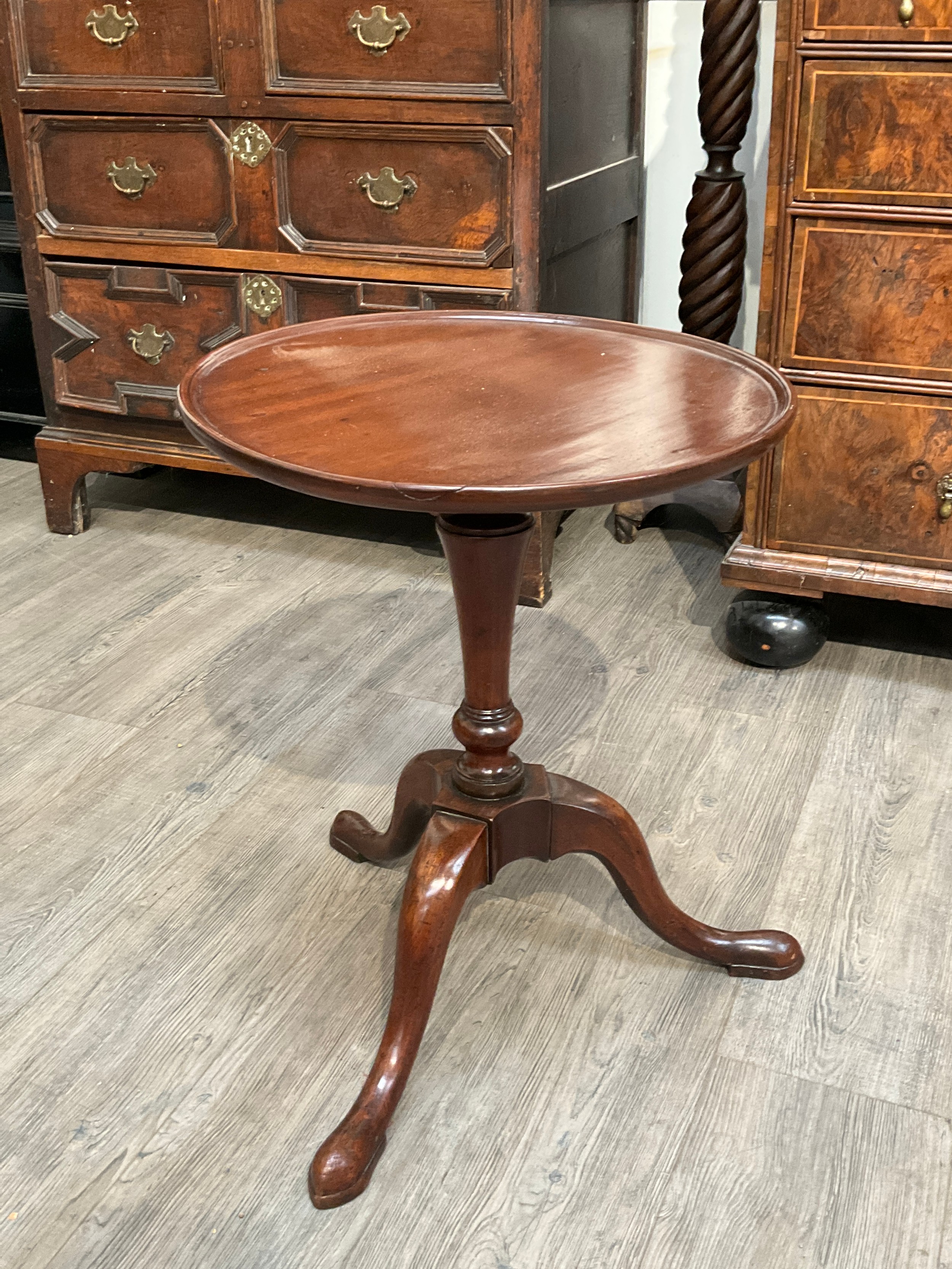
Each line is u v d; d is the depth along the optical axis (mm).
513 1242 970
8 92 2031
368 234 1915
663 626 1955
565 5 1824
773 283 1631
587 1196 1008
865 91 1487
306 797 1536
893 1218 987
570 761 1595
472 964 1261
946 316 1558
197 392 1065
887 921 1318
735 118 1971
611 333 1271
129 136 1992
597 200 2084
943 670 1826
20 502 2504
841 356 1629
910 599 1705
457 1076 1125
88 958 1273
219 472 2170
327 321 1301
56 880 1391
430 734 1666
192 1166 1039
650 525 2375
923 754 1611
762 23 2154
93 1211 999
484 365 1158
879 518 1702
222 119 1923
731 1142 1057
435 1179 1025
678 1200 1004
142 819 1497
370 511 2434
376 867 1417
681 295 2143
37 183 2088
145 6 1889
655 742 1640
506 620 1070
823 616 1784
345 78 1826
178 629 1960
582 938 1301
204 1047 1161
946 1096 1102
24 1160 1045
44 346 2211
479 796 1127
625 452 898
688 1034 1173
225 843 1454
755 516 1769
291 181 1926
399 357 1191
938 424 1616
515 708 1138
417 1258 959
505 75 1741
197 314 2080
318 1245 970
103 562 2211
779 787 1544
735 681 1792
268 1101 1103
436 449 910
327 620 1986
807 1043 1161
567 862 1426
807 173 1552
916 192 1510
